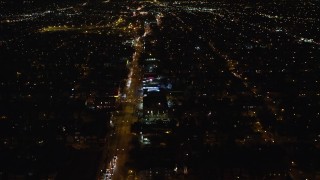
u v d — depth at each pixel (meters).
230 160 181.38
